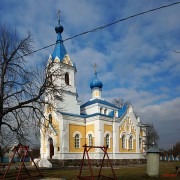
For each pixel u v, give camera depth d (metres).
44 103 28.31
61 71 32.66
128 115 54.53
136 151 54.91
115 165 47.75
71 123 46.06
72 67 50.66
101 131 46.94
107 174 26.06
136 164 52.41
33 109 27.38
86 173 27.61
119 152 50.16
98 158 45.62
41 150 47.09
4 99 25.44
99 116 47.00
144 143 59.72
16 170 34.16
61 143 43.59
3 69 25.92
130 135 54.03
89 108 53.72
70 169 34.75
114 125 50.38
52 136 44.69
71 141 45.34
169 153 119.38
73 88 49.75
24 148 24.45
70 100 48.47
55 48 50.66
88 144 47.59
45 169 34.69
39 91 27.41
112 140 49.62
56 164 42.59
